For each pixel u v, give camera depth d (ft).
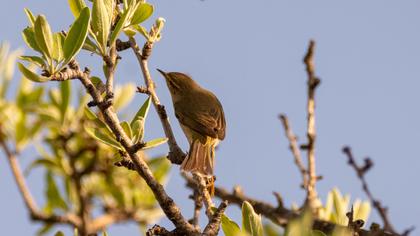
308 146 37.32
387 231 37.19
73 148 42.93
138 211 43.42
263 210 40.01
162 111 34.86
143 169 28.91
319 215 37.70
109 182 43.37
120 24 28.96
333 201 37.96
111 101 28.30
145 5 31.45
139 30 32.81
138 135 28.94
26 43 27.68
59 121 42.57
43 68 27.37
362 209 37.96
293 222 22.72
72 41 27.35
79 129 42.86
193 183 41.14
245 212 26.18
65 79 27.66
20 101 42.96
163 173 42.19
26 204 41.42
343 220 37.22
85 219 41.22
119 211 43.27
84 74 28.12
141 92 34.40
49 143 42.98
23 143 42.37
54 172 43.29
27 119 42.73
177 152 35.50
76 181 42.01
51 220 41.45
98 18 28.71
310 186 36.52
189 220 33.99
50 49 27.27
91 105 28.25
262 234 26.00
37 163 42.91
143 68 34.01
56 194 43.06
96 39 28.68
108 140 29.40
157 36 33.37
